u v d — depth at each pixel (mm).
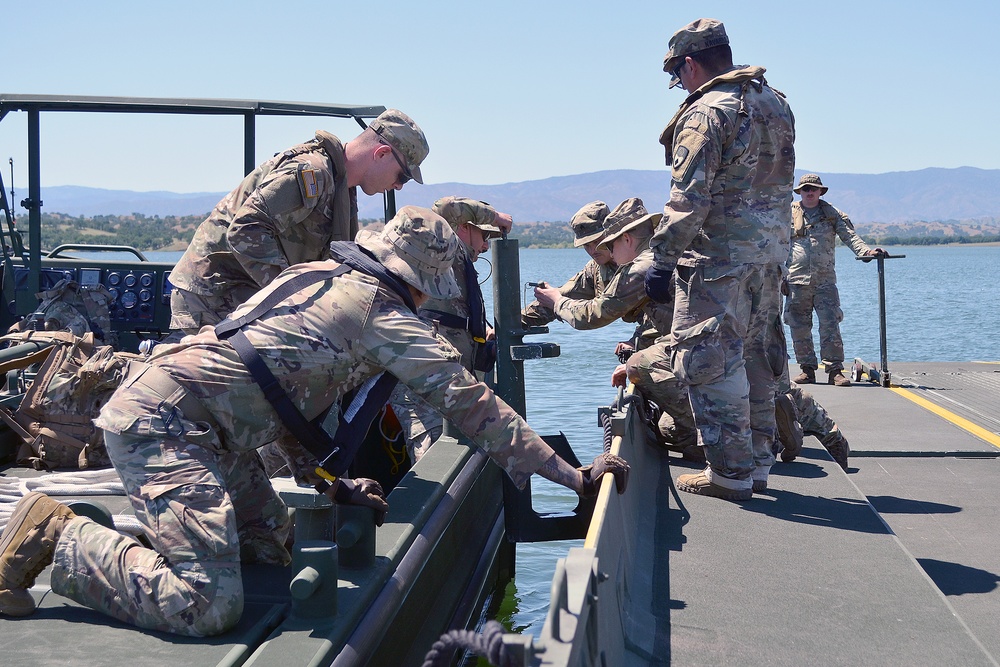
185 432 2523
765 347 4066
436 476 3949
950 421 6621
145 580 2461
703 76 3838
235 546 2494
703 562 3262
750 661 2523
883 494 4883
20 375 4938
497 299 4598
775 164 3793
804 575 3139
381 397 2721
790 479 4398
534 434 2730
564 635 1703
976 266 148875
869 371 8414
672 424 4715
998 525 4336
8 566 2559
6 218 6047
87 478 4203
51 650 2391
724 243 3742
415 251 2676
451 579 3994
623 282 4695
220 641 2455
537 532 4191
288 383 2555
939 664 2516
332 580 2510
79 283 5930
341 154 3746
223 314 3898
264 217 3576
